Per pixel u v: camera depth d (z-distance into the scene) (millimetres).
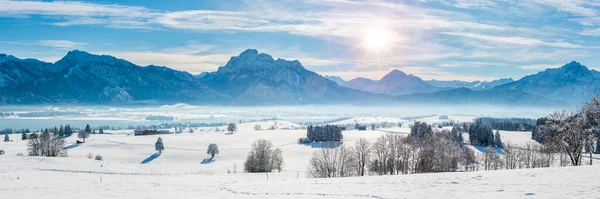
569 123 70062
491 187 34844
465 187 35906
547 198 28453
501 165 100250
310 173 92250
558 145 72500
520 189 32688
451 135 161000
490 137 173250
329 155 98000
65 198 39406
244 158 169125
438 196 32750
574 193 29328
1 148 189750
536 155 101500
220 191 43281
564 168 44000
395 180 43906
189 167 135500
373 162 94188
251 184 48406
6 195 41500
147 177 70438
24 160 93875
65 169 87500
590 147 70688
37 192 43469
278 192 40125
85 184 52000
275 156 115938
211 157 172250
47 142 133250
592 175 37000
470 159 108812
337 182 45438
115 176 71188
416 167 90438
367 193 36438
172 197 39188
